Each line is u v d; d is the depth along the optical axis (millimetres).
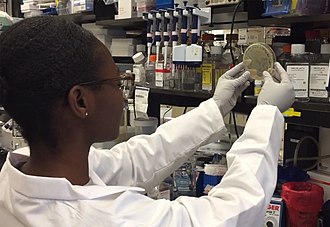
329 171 1536
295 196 1354
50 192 777
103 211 771
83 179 871
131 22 1938
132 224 773
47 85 759
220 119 1176
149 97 1854
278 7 1293
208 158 1756
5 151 2094
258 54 1305
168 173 1209
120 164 1172
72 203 785
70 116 799
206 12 1546
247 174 890
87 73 799
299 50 1292
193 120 1192
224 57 1540
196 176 1703
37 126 794
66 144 820
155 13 1686
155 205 836
